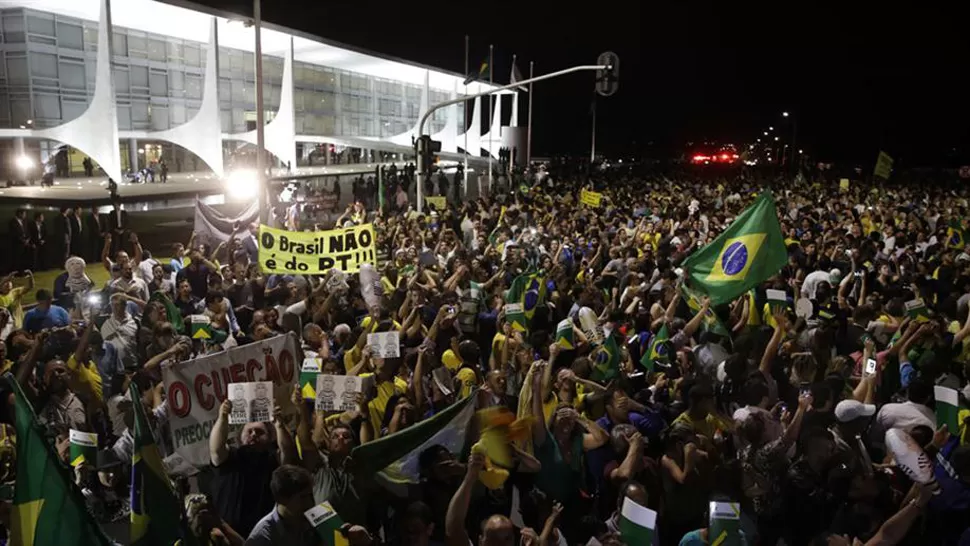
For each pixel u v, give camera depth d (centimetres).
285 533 504
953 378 845
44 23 4519
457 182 4459
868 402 773
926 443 659
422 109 7625
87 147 4025
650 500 621
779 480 596
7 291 1124
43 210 3244
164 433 668
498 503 599
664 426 702
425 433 588
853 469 595
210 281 1223
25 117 4531
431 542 537
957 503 583
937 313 1134
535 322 1102
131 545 446
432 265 1427
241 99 6138
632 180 5162
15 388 409
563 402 686
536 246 1667
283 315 1057
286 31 5291
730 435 696
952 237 1905
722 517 496
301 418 619
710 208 2955
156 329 848
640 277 1256
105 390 840
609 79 2183
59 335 820
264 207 1877
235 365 669
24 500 408
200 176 5816
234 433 646
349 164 7862
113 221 2462
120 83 5025
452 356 868
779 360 884
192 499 530
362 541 465
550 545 513
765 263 975
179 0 4372
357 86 7750
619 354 854
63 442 598
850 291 1353
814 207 2906
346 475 577
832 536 527
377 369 726
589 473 660
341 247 1258
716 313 1071
